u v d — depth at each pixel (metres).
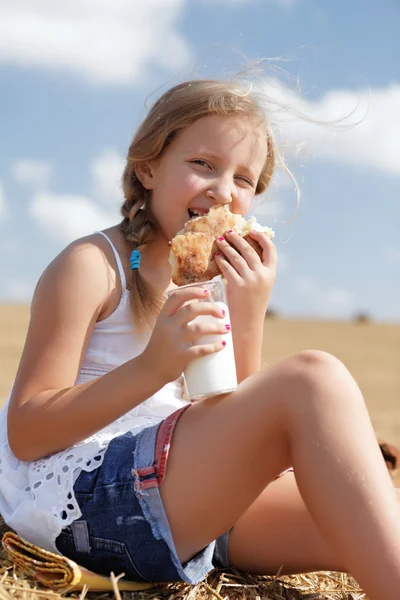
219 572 2.93
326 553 2.84
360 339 32.22
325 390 2.36
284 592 2.87
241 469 2.46
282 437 2.44
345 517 2.23
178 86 3.38
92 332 3.00
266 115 3.37
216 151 3.19
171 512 2.52
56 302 2.85
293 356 2.49
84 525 2.62
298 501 2.91
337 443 2.29
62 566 2.51
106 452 2.67
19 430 2.73
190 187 3.18
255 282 2.97
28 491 2.77
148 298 3.05
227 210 3.06
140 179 3.36
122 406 2.63
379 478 2.26
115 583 2.40
